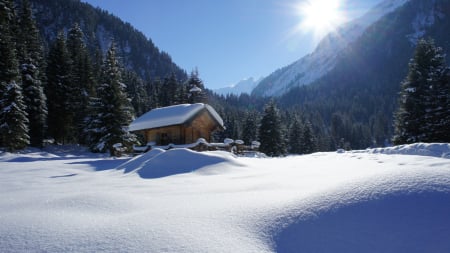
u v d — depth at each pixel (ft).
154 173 27.45
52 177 28.45
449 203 8.75
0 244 8.13
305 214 9.11
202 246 7.68
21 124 83.71
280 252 7.79
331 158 35.88
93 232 8.65
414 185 9.67
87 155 89.66
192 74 164.45
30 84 100.99
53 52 120.47
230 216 9.43
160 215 9.80
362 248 7.81
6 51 90.89
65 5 570.46
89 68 135.03
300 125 203.72
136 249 7.64
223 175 24.34
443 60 80.33
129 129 79.56
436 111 77.61
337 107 568.00
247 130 187.52
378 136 380.17
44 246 8.00
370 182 10.23
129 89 194.49
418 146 35.65
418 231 8.04
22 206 12.78
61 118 117.80
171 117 73.72
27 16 130.41
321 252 7.80
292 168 26.14
